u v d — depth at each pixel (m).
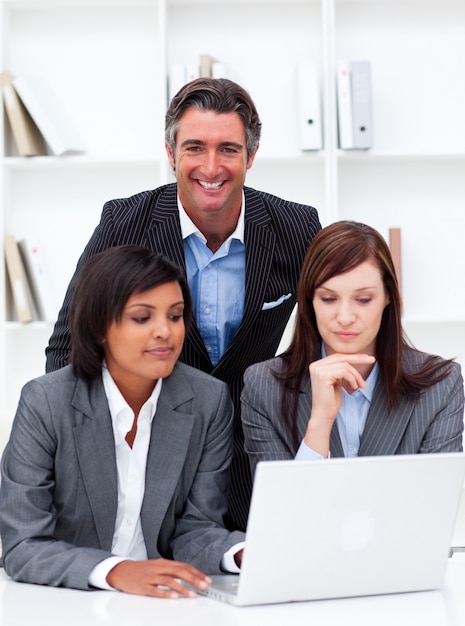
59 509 1.66
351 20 3.55
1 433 2.03
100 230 2.15
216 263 2.14
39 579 1.52
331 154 3.34
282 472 1.33
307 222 2.23
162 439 1.68
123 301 1.57
